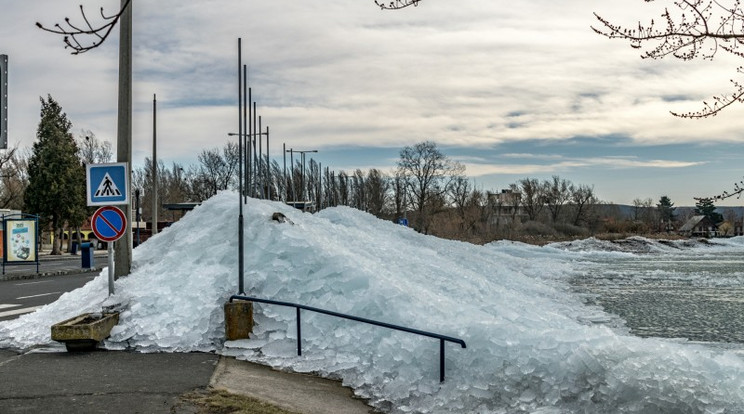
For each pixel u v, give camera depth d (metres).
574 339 7.10
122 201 10.19
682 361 6.54
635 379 6.34
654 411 6.14
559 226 95.56
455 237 79.88
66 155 56.38
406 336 8.23
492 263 20.61
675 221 129.62
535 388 6.84
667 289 24.81
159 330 9.27
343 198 87.19
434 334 7.50
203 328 9.30
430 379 7.57
